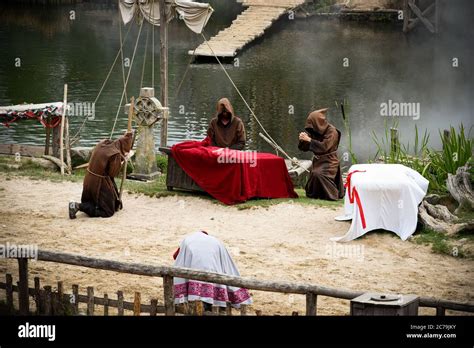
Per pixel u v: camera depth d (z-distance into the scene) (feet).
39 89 112.27
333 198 61.57
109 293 43.52
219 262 40.27
